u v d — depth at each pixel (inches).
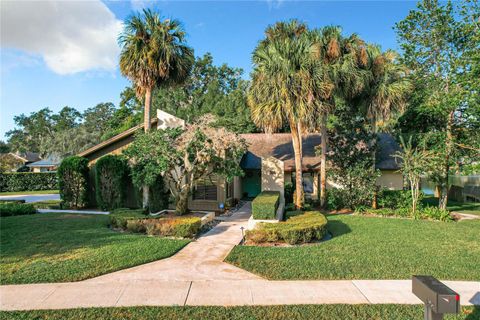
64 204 658.8
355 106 641.6
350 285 238.7
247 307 200.8
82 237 375.2
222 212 610.5
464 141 596.4
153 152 458.3
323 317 188.9
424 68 658.8
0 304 203.2
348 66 547.2
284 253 318.0
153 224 399.9
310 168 735.7
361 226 469.4
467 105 565.9
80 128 1886.1
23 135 3011.8
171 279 250.2
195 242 370.3
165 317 187.6
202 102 1375.5
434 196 921.5
